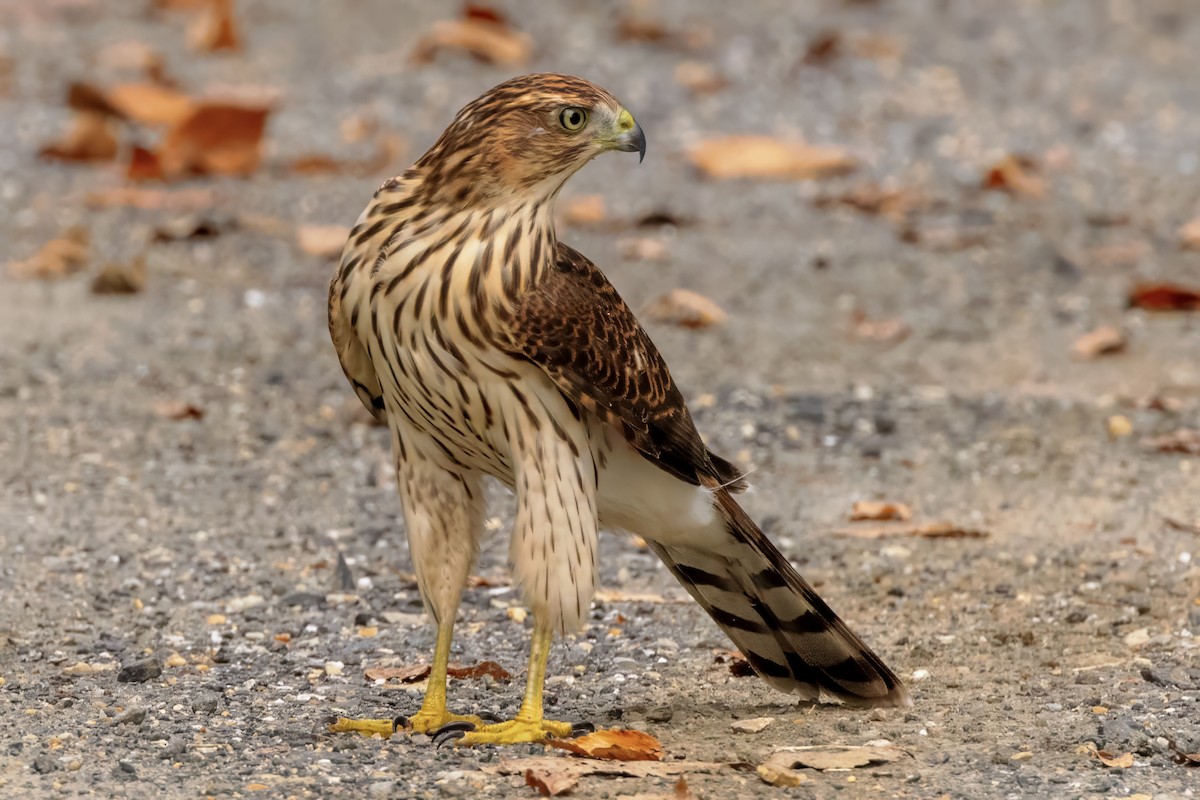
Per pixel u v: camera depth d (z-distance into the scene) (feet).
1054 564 34.27
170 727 25.75
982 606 32.19
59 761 24.08
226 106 63.10
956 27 85.66
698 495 26.25
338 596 32.76
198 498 37.99
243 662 29.22
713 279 55.11
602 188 63.98
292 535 36.04
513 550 24.77
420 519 25.96
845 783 23.58
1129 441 41.93
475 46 77.00
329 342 49.24
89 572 33.35
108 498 37.65
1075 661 29.14
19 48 78.48
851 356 48.96
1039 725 25.94
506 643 30.55
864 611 32.19
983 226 60.23
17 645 29.53
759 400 44.83
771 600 26.68
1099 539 35.78
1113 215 60.85
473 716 25.93
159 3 86.17
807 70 77.61
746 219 61.11
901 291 54.39
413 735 25.36
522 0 87.71
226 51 78.43
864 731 25.88
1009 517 37.42
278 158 65.36
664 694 28.09
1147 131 70.74
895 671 28.91
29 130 68.08
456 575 26.03
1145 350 49.34
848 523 37.19
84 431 41.68
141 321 50.11
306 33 82.12
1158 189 63.93
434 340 24.11
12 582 32.58
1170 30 85.97
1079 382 46.75
